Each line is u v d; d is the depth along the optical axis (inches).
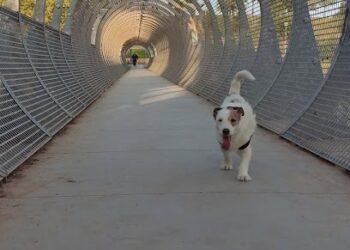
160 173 90.3
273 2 162.2
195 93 274.4
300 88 134.3
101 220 65.5
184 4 353.7
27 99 125.9
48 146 115.4
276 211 68.7
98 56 404.5
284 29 156.2
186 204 71.9
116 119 164.6
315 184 82.2
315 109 119.0
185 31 397.1
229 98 93.5
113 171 91.8
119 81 454.0
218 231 61.4
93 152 109.0
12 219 65.9
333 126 109.6
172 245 57.2
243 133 83.4
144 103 220.2
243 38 206.8
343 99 108.7
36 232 61.4
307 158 101.7
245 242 57.9
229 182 83.7
